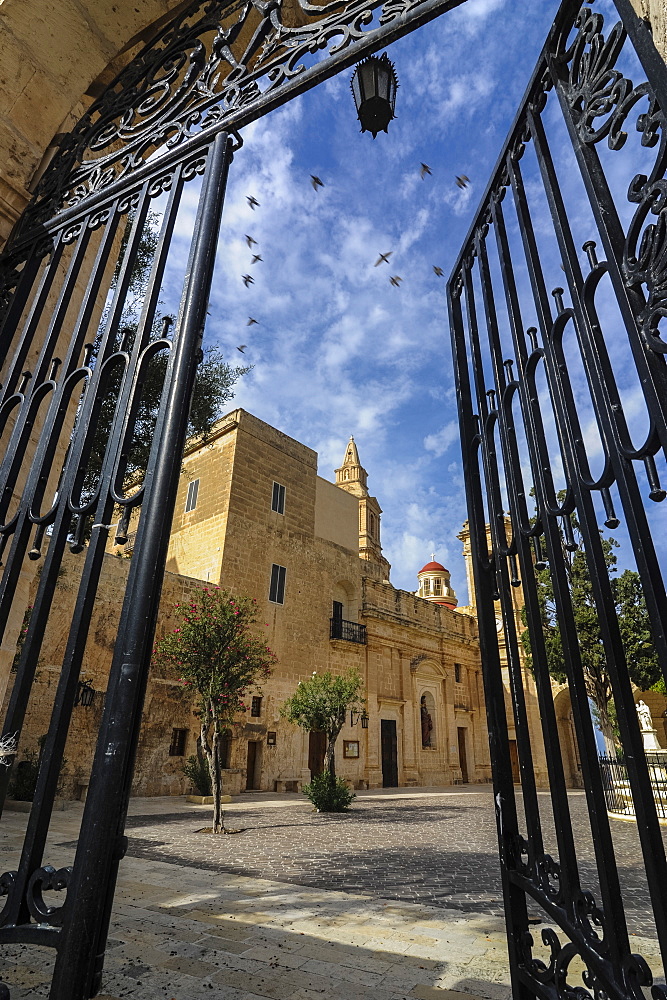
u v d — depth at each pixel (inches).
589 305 70.2
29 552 85.3
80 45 137.1
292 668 883.4
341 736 941.8
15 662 539.5
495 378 98.3
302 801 695.1
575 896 64.0
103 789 62.7
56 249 123.2
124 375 89.8
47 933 58.9
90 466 272.4
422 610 1221.7
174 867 237.9
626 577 595.8
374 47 98.1
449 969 113.7
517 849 81.4
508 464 91.8
